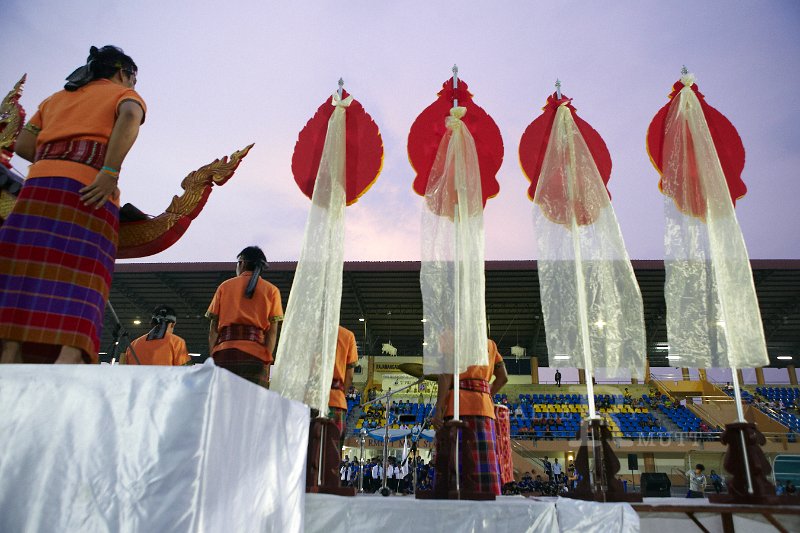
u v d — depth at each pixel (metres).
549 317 3.71
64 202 2.39
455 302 3.47
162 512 1.33
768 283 24.31
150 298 26.69
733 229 3.76
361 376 29.88
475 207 3.75
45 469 1.39
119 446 1.39
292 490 2.20
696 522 3.52
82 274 2.35
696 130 3.97
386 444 7.03
